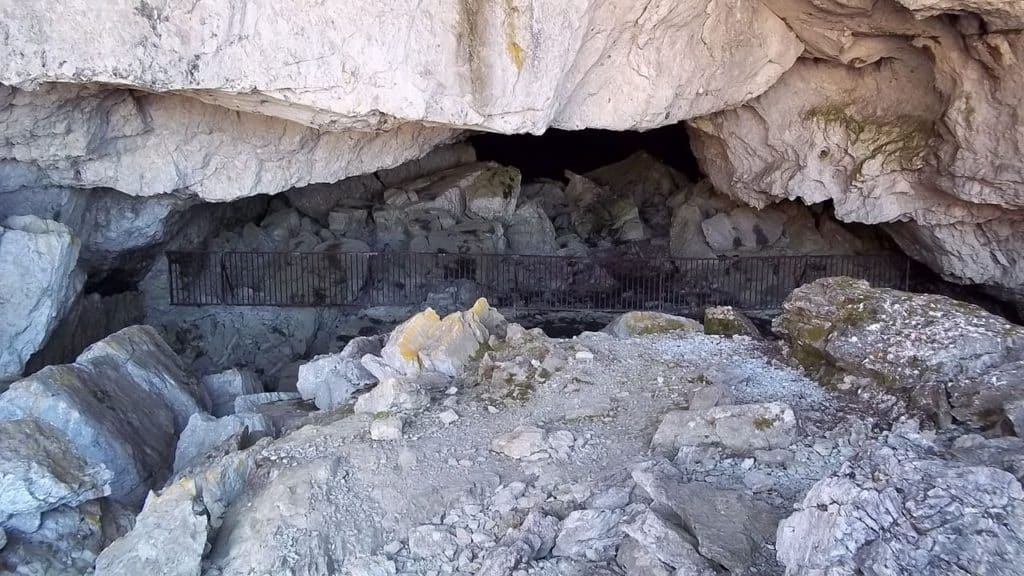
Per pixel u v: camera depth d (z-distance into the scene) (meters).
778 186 11.11
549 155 17.53
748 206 13.95
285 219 13.38
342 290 12.48
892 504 2.91
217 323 11.34
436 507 4.24
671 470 4.11
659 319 7.34
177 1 5.54
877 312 5.59
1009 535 2.68
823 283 6.16
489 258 13.03
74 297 7.62
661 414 5.19
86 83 6.66
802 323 6.07
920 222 10.61
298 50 6.00
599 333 6.90
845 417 4.87
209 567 3.76
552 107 7.25
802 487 3.92
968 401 4.52
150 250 10.34
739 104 9.40
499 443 4.79
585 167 17.50
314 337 11.89
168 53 5.67
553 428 5.04
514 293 12.48
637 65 7.97
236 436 5.16
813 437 4.48
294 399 6.71
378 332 12.05
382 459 4.58
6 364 6.86
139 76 5.68
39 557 3.95
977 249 10.71
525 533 3.80
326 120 6.95
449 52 6.42
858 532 2.83
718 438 4.46
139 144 7.76
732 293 12.98
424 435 4.94
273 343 11.45
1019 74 8.18
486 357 6.14
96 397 5.30
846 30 8.67
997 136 8.75
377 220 13.79
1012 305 11.66
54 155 7.26
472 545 3.95
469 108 6.71
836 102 10.08
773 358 6.24
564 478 4.42
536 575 3.58
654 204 16.09
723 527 3.44
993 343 4.97
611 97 8.15
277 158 8.47
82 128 7.11
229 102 6.68
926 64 9.23
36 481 4.01
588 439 4.87
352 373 6.42
